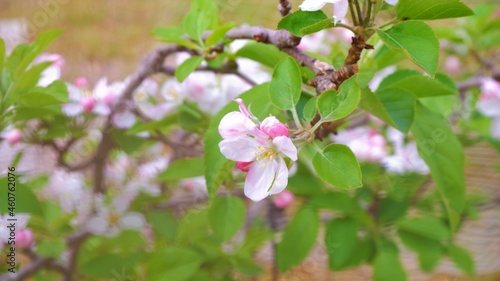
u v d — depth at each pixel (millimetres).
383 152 610
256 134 334
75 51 1229
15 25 990
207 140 382
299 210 554
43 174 621
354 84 342
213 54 459
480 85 612
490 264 823
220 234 506
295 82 362
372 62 385
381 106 385
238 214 508
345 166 329
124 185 647
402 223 577
